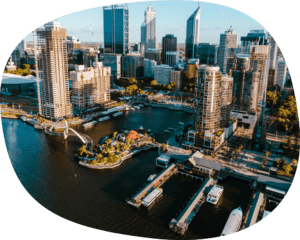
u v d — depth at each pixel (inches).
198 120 7731.3
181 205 5831.7
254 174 6318.9
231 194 6058.1
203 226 5221.5
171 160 7440.9
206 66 7273.6
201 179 6707.7
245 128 7445.9
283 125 6097.4
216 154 7386.8
